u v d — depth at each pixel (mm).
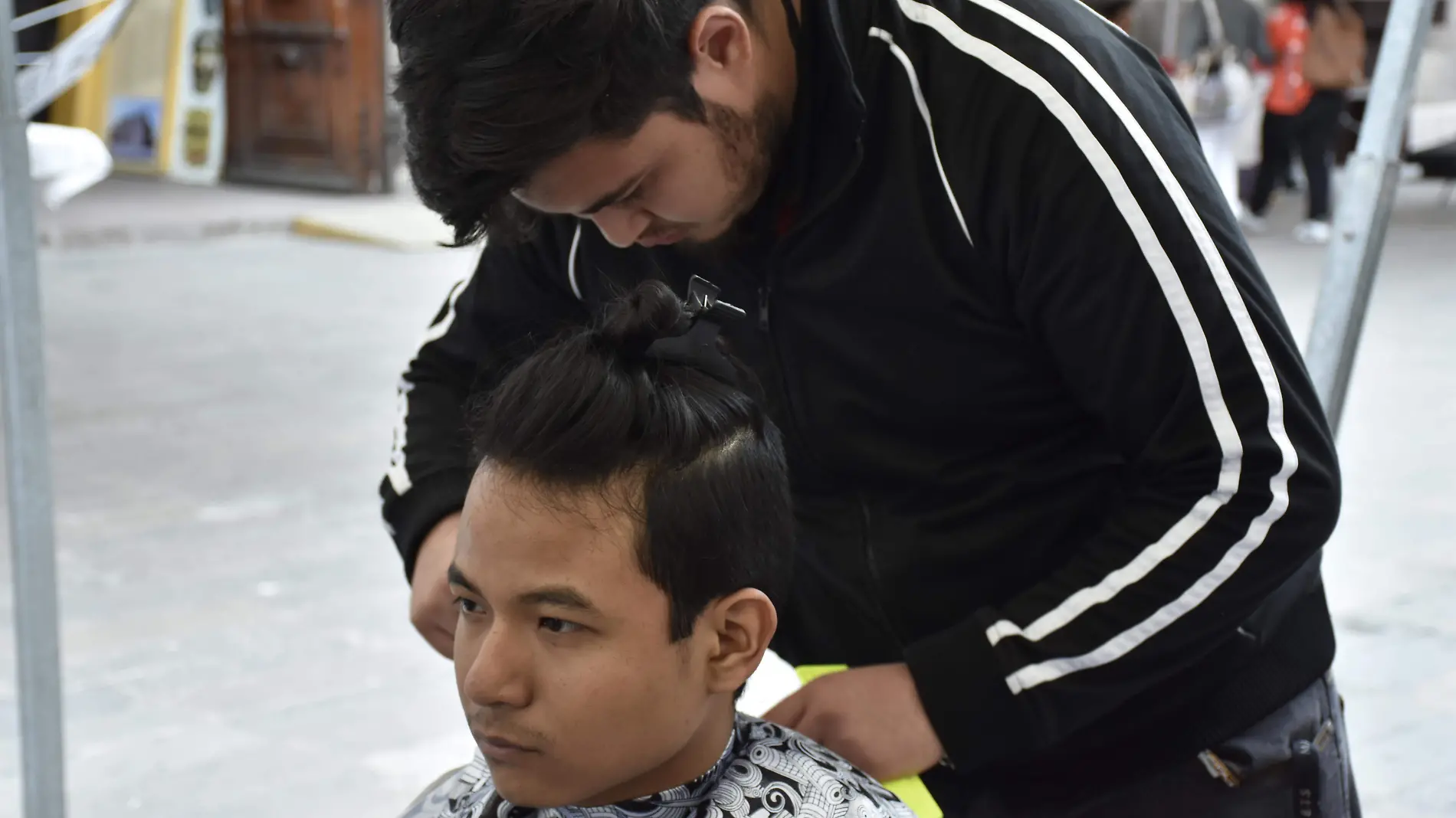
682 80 862
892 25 999
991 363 1047
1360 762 2457
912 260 1016
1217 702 1099
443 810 1021
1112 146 931
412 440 1236
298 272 6891
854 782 931
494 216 908
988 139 964
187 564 3236
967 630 1010
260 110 9164
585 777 820
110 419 4348
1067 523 1095
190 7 9414
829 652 1194
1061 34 972
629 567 797
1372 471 3963
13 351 1489
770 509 868
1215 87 7477
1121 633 972
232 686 2678
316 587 3141
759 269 1074
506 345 1145
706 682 847
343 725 2557
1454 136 10883
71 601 3016
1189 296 924
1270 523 931
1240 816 1106
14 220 1453
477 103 815
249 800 2312
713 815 891
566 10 796
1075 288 953
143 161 9648
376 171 8867
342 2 8711
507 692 801
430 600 1113
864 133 1002
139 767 2395
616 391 807
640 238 969
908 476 1107
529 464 799
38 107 2266
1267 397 927
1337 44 8148
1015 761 1129
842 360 1080
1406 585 3184
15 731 2498
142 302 6117
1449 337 5637
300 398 4645
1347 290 1338
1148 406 962
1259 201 8688
